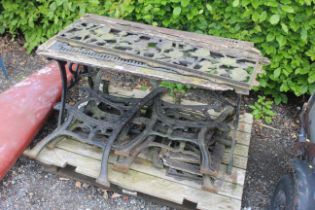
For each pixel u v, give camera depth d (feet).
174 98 7.95
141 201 6.13
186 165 6.10
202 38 6.08
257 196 6.38
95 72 7.07
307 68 7.60
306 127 5.98
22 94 7.18
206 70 5.16
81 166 6.14
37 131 6.68
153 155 6.29
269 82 8.25
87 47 5.57
